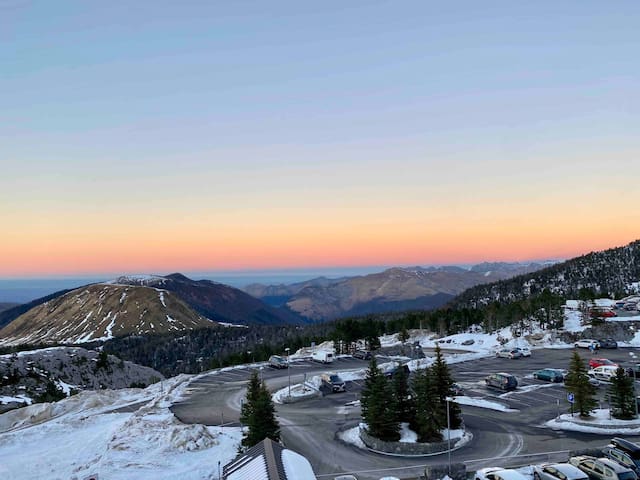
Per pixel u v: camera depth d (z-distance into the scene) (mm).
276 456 28812
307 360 93812
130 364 150875
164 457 42281
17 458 44844
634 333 91625
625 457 34969
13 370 106625
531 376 68562
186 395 69125
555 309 104312
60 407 66562
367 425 46500
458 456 40188
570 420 47062
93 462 42312
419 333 124500
